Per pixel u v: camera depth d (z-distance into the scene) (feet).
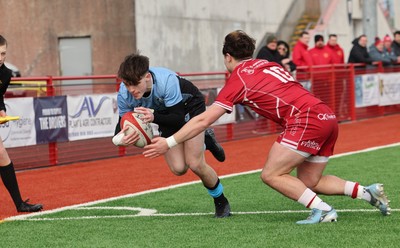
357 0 263.70
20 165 103.50
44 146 106.73
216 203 62.85
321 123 55.77
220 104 55.26
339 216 60.39
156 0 202.80
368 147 116.16
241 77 56.13
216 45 221.66
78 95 110.63
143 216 65.00
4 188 86.22
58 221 63.52
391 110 177.99
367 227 55.57
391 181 81.10
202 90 127.44
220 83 131.34
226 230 56.54
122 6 200.13
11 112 101.14
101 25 202.28
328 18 242.78
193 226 58.85
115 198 76.13
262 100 56.18
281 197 72.54
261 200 71.31
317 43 159.43
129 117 55.98
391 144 118.32
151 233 56.65
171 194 77.15
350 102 163.63
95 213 67.46
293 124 55.98
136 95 56.80
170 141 54.34
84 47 204.74
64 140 108.78
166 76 58.65
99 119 114.21
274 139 136.77
